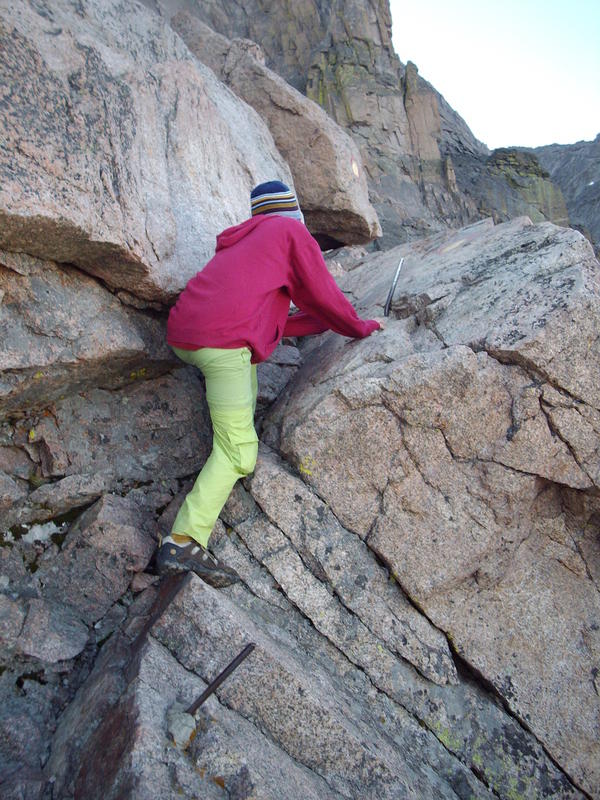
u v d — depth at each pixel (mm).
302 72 29062
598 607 3404
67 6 3570
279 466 3357
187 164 3969
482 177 31750
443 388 3131
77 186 2871
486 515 3234
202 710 2656
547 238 3508
